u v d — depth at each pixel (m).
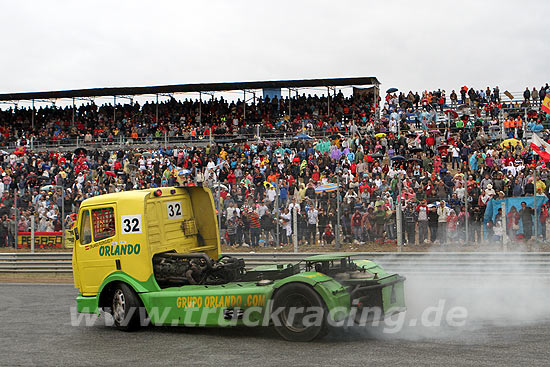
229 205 20.36
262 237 20.53
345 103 38.75
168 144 38.97
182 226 10.76
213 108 41.56
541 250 16.41
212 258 11.05
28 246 22.19
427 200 18.47
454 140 28.84
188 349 8.40
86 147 40.09
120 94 41.22
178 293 9.44
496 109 33.97
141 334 9.67
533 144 21.33
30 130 43.75
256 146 31.41
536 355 7.34
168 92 40.66
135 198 10.12
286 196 22.31
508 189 20.50
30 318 11.62
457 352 7.59
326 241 19.27
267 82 38.81
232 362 7.52
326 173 26.41
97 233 10.41
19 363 7.96
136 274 9.91
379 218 18.53
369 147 29.47
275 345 8.34
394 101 36.81
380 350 7.81
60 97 42.47
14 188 29.58
